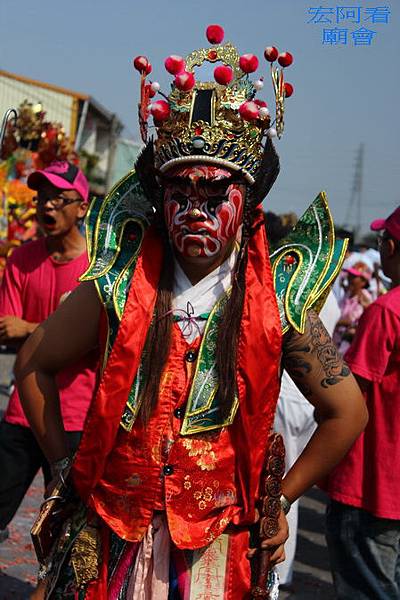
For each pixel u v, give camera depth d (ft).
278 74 6.44
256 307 6.08
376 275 23.27
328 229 6.46
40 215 11.32
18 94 68.80
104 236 6.53
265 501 6.16
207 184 6.02
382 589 9.39
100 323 6.39
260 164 6.36
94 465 6.11
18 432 11.05
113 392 6.02
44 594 6.51
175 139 6.13
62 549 6.43
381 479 9.25
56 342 6.53
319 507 18.51
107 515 6.16
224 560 6.12
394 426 9.27
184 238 6.08
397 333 9.25
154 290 6.24
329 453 6.35
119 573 6.20
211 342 6.14
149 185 6.40
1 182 33.22
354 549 9.46
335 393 6.29
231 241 6.34
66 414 10.73
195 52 6.41
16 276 11.46
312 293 6.23
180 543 5.93
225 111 6.09
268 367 6.02
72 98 69.26
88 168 70.13
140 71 6.40
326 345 6.33
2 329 10.85
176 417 6.10
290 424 12.10
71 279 11.32
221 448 6.08
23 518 15.15
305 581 13.83
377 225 12.15
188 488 6.04
